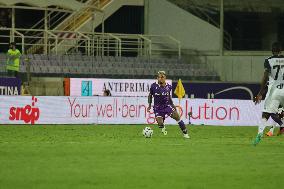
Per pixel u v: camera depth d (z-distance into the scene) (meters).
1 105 71.31
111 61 96.00
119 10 108.12
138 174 28.95
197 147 42.97
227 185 26.12
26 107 72.00
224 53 104.19
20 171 29.47
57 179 27.06
